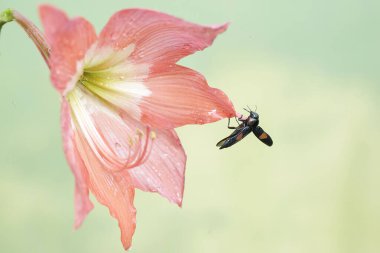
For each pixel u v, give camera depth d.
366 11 1.21
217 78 1.18
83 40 0.76
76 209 0.73
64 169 1.08
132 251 1.10
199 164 1.14
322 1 1.22
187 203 1.13
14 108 1.09
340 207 1.15
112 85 0.81
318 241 1.14
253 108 1.17
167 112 0.82
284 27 1.21
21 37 1.11
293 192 1.15
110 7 1.16
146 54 0.80
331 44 1.21
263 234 1.13
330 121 1.18
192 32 0.77
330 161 1.16
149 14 0.76
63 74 0.75
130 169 0.81
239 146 1.15
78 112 0.79
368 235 1.14
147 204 1.11
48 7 0.72
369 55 1.21
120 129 0.81
